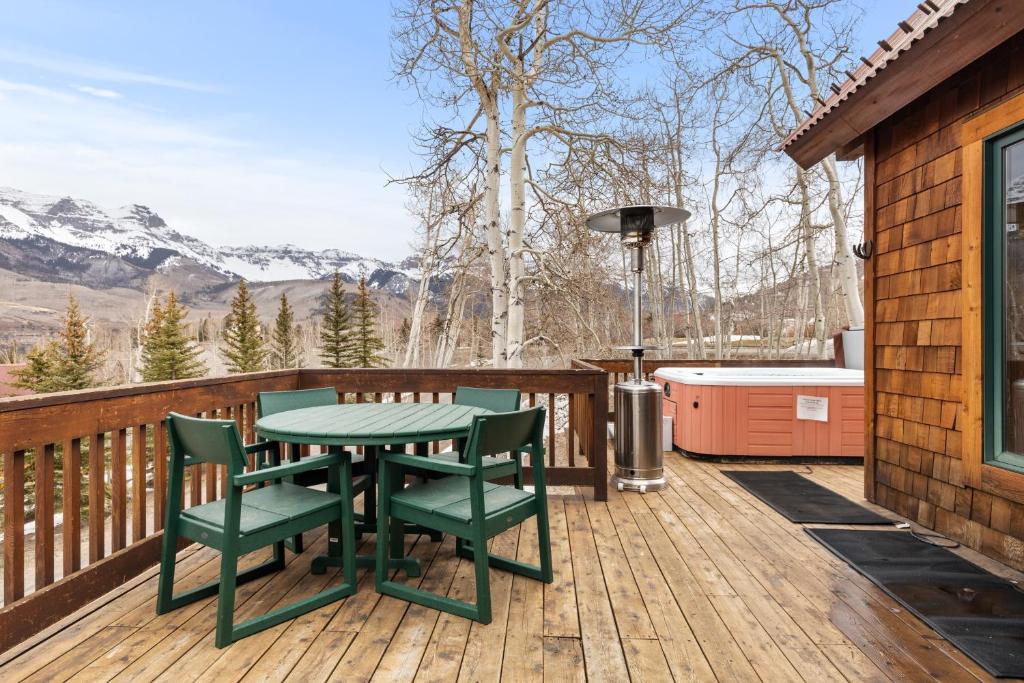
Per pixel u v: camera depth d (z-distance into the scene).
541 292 8.35
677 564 2.66
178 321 30.39
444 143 7.82
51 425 2.08
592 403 3.99
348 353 32.59
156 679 1.72
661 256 16.00
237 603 2.26
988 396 2.74
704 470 4.75
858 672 1.77
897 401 3.45
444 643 1.94
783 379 5.02
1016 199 2.62
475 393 3.20
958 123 2.93
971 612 2.16
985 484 2.70
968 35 2.47
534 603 2.25
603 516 3.42
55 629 2.03
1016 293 2.64
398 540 2.56
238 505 1.93
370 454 2.92
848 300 8.57
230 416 3.26
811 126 3.72
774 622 2.10
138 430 2.59
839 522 3.28
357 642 1.95
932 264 3.12
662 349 15.78
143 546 2.53
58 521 12.33
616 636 1.99
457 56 7.29
